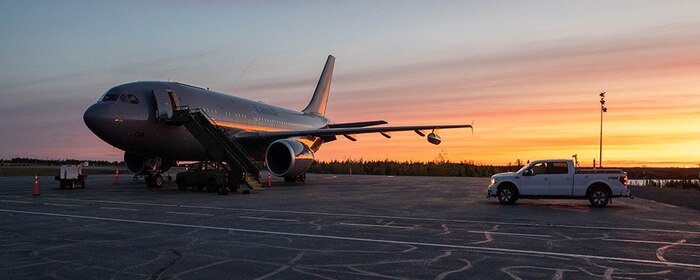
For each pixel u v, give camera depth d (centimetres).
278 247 840
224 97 2780
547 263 714
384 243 882
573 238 944
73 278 618
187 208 1482
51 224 1116
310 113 4122
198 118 2322
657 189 2911
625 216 1338
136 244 862
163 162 2605
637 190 2770
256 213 1355
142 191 2234
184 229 1046
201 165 2286
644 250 820
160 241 895
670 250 820
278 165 2608
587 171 1641
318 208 1506
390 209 1492
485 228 1080
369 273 652
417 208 1531
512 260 736
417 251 806
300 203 1673
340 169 6206
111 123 2123
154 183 2534
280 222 1166
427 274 646
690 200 1964
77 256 755
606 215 1360
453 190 2512
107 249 814
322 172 6381
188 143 2486
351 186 2830
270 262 719
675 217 1320
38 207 1493
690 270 672
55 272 650
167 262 715
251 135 2680
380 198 1927
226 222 1162
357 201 1773
